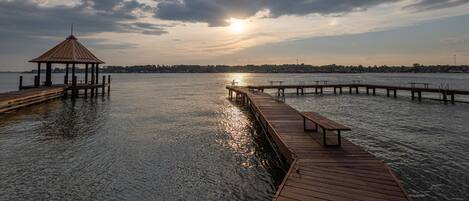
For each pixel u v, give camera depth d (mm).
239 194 7047
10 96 19406
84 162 9219
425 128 15133
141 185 7484
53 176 8016
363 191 5152
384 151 10734
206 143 11906
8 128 14289
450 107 24609
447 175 8148
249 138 12891
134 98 32625
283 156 8945
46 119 17000
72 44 31828
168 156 10000
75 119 17312
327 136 9469
